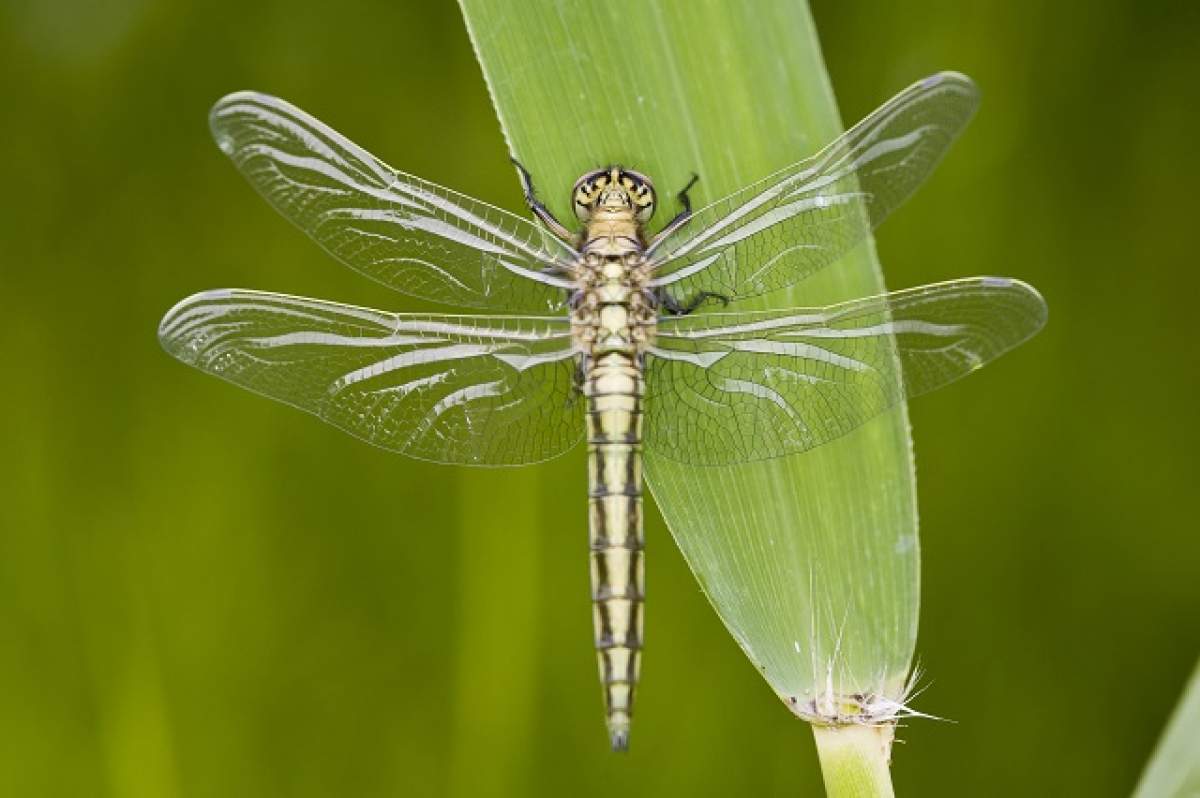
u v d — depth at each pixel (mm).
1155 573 541
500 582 538
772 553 498
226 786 541
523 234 508
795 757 537
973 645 542
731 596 498
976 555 542
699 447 503
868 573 496
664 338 508
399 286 508
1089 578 542
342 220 506
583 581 538
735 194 501
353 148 505
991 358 501
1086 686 541
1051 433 543
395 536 542
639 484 509
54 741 540
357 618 542
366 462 543
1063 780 541
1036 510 542
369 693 541
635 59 500
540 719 538
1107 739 540
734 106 500
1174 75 542
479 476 539
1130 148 543
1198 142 542
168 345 502
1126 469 542
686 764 537
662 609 538
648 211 504
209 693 542
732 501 500
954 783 541
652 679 538
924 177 501
